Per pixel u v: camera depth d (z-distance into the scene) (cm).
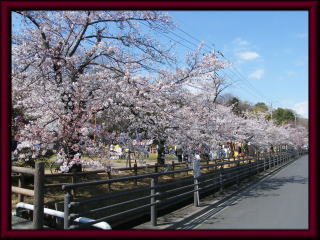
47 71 786
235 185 1301
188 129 1119
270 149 4053
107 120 975
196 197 851
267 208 859
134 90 869
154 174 652
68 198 446
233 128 1945
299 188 1272
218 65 1084
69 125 742
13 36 781
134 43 941
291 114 7875
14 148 771
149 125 991
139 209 591
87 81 755
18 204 612
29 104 744
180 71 1031
